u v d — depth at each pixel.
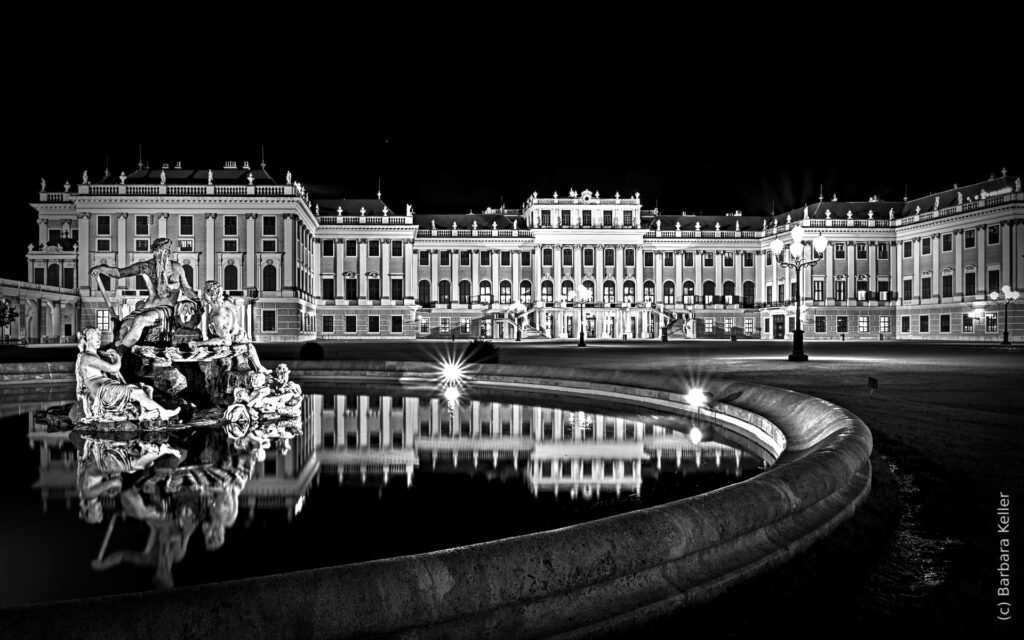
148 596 3.62
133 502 7.97
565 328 102.62
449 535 6.70
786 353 42.88
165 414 13.44
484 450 11.41
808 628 4.64
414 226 97.81
